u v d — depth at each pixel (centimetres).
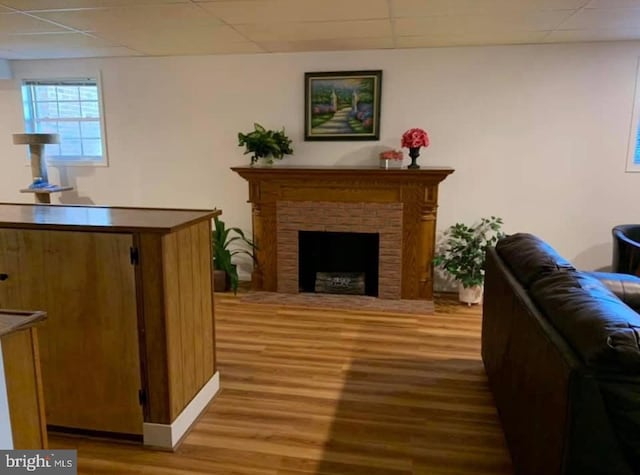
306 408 252
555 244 438
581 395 128
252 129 466
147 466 206
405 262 423
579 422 129
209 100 470
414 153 409
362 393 268
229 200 486
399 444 221
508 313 217
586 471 130
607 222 428
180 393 225
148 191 499
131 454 214
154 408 217
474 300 417
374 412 248
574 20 331
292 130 459
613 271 394
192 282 234
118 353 216
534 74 414
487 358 278
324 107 448
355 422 239
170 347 214
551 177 428
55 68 490
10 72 498
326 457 212
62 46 422
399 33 369
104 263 210
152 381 215
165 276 207
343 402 258
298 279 446
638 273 366
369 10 308
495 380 249
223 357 315
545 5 296
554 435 141
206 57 461
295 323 376
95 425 225
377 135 443
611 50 401
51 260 214
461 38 387
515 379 198
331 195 423
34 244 214
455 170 439
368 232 423
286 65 448
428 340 344
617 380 127
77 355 220
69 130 509
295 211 432
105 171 503
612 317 141
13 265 217
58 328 219
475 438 226
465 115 430
